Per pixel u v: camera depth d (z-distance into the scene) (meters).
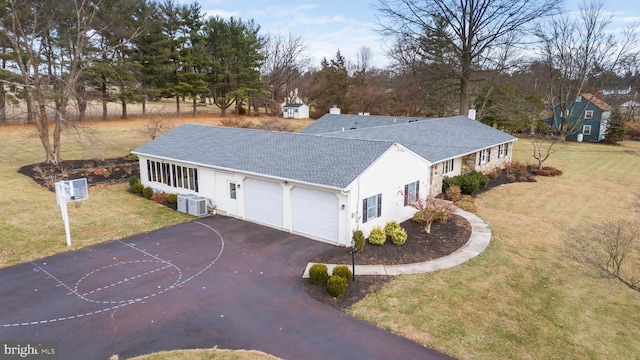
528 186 26.31
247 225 17.08
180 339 9.09
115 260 13.34
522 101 44.09
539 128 51.97
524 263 13.98
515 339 9.58
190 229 16.50
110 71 39.03
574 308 11.16
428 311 10.60
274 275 12.43
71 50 34.50
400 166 17.05
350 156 15.90
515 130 52.78
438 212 16.88
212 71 54.91
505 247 15.41
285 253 14.12
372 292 11.51
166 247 14.53
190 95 51.12
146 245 14.70
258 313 10.28
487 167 29.08
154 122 33.97
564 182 27.75
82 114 38.19
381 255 14.05
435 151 22.89
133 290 11.32
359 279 12.27
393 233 15.12
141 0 42.94
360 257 13.83
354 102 62.12
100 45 40.59
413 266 13.34
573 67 46.25
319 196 15.06
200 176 19.16
